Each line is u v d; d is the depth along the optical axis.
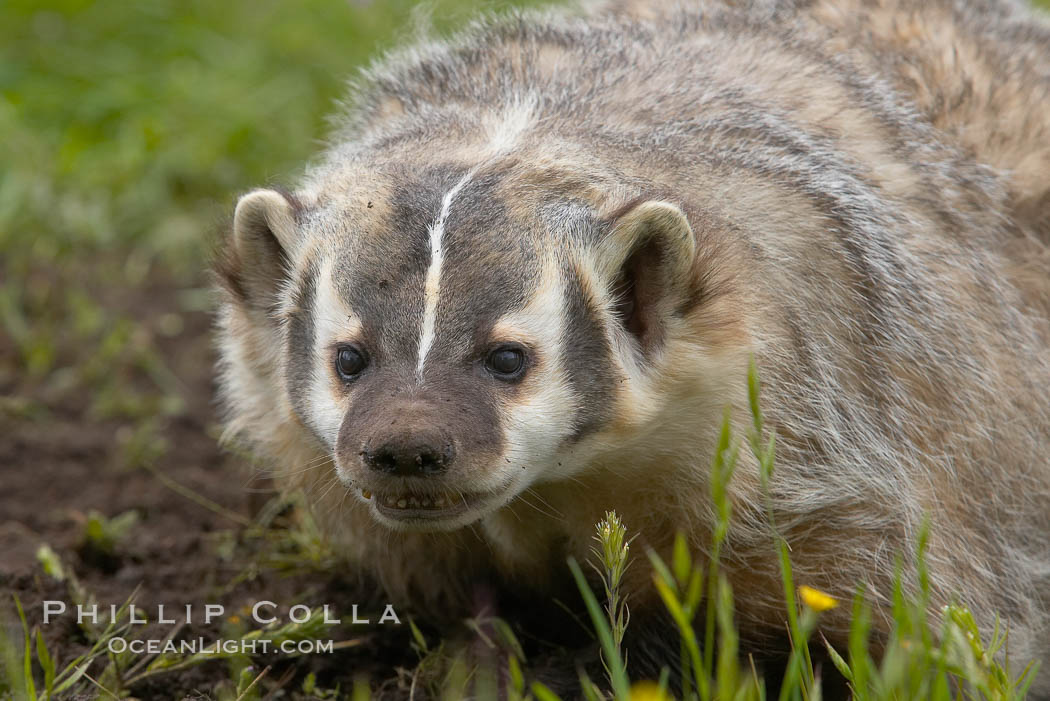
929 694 8.22
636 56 10.35
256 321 9.39
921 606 7.62
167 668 9.61
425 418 7.76
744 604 9.30
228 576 11.20
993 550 9.89
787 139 9.70
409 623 10.47
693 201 8.96
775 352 8.85
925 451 9.51
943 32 11.60
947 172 10.39
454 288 8.09
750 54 10.55
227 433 10.52
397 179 8.66
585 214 8.45
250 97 17.23
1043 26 12.60
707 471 8.89
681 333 8.60
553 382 8.19
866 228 9.52
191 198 16.62
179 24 18.16
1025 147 11.03
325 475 9.65
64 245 16.11
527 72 10.30
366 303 8.20
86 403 13.98
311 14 18.06
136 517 12.26
